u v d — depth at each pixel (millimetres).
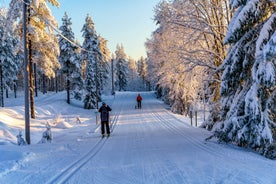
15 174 6590
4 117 21094
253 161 7379
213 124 15484
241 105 8945
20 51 23141
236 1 8758
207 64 15789
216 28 15438
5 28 21500
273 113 8023
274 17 8008
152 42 21484
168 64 17875
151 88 114188
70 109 40281
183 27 16094
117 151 9875
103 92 70250
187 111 30453
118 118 25578
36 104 39500
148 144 11188
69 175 6547
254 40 8812
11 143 12469
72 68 45438
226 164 7102
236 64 9258
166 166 7172
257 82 7902
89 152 9750
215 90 16375
